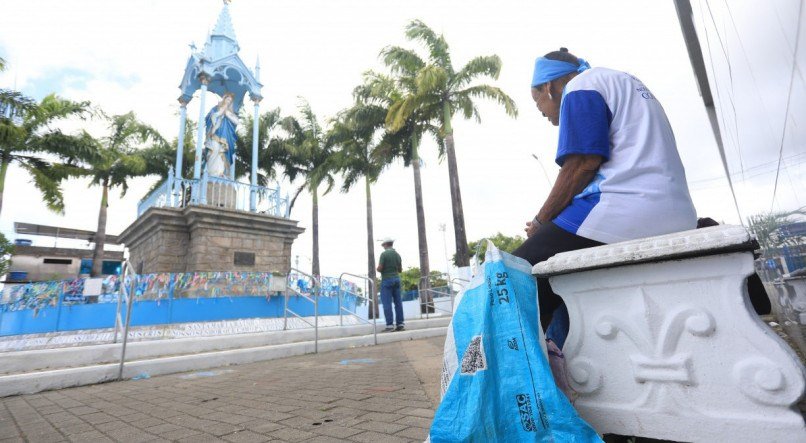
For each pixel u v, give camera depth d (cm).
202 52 1584
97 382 478
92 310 889
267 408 289
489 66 1772
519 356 123
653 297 117
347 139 2250
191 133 2417
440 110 1925
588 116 140
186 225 1298
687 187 141
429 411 246
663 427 112
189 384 434
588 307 128
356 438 202
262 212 1567
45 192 1945
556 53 181
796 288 243
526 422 116
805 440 93
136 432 245
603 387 123
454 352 136
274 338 732
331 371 468
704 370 108
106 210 2378
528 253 147
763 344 101
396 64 1861
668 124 149
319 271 2389
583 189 143
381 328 929
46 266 3822
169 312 923
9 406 368
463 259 1684
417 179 2023
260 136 2384
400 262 962
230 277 1010
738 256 105
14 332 823
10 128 1678
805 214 196
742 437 101
